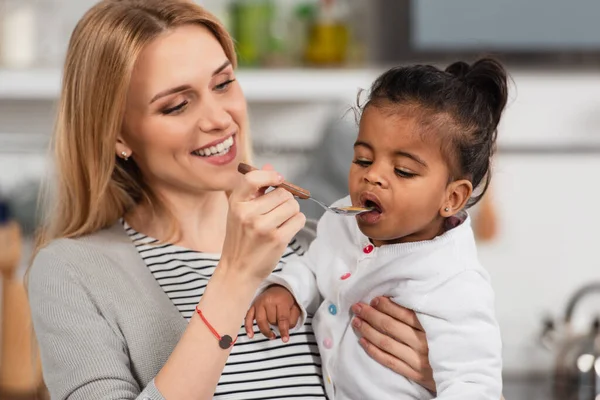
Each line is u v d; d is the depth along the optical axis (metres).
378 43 3.57
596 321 2.82
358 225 1.45
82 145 1.70
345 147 3.08
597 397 2.68
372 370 1.52
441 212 1.44
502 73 1.54
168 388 1.41
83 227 1.72
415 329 1.50
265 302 1.59
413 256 1.47
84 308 1.58
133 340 1.58
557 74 3.56
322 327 1.57
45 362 1.58
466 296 1.45
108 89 1.63
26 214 3.22
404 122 1.40
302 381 1.59
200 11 1.66
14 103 3.34
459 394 1.40
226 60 1.65
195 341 1.42
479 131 1.44
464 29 3.57
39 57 3.32
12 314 2.80
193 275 1.68
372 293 1.53
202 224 1.79
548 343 2.82
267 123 3.42
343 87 3.34
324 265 1.59
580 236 3.65
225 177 1.64
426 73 1.44
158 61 1.60
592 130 3.52
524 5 3.57
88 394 1.49
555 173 3.61
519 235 3.62
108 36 1.63
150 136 1.62
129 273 1.65
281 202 1.42
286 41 3.48
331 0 3.44
